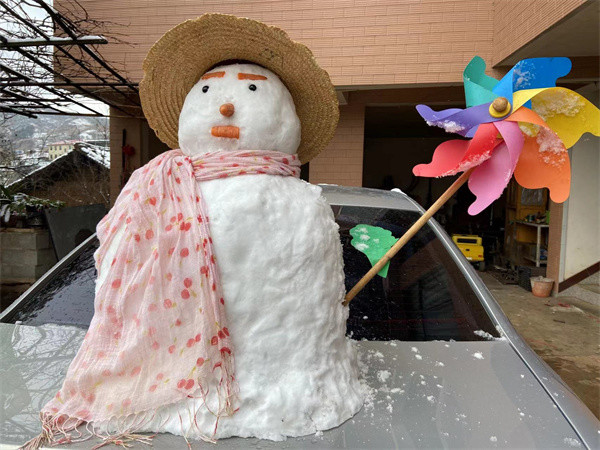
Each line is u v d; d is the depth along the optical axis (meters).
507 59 4.90
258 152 1.22
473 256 7.71
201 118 1.24
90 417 1.09
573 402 1.29
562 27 3.90
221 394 1.06
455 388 1.34
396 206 2.33
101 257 1.25
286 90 1.37
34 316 1.74
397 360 1.49
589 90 5.41
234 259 1.10
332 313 1.18
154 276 1.11
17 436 1.08
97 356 1.14
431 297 1.83
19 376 1.34
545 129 1.28
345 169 6.55
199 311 1.09
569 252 5.91
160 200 1.18
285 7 5.58
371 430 1.12
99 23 5.11
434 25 5.33
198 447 1.03
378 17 5.41
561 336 4.46
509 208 8.33
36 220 6.06
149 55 1.33
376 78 5.48
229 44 1.29
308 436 1.09
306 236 1.15
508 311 5.30
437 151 1.42
